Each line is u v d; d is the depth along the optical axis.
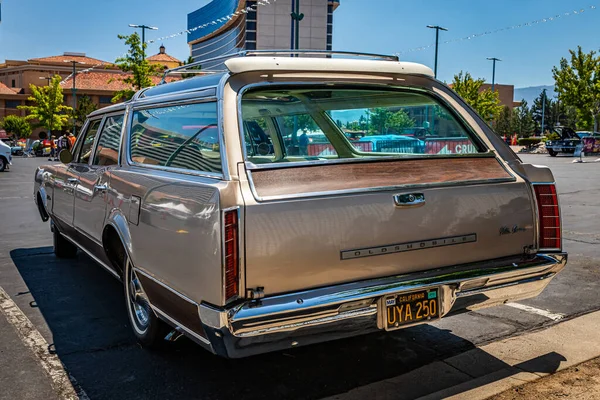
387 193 2.95
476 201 3.18
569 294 4.99
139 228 3.44
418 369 3.53
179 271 2.95
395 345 3.91
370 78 3.44
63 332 4.21
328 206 2.80
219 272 2.62
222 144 2.87
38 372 3.54
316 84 3.27
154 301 3.37
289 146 3.27
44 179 6.27
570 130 29.28
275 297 2.69
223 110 2.95
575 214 9.28
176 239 2.97
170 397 3.22
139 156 3.94
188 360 3.71
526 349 3.79
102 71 76.44
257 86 3.11
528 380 3.32
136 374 3.51
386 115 3.56
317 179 2.88
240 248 2.63
